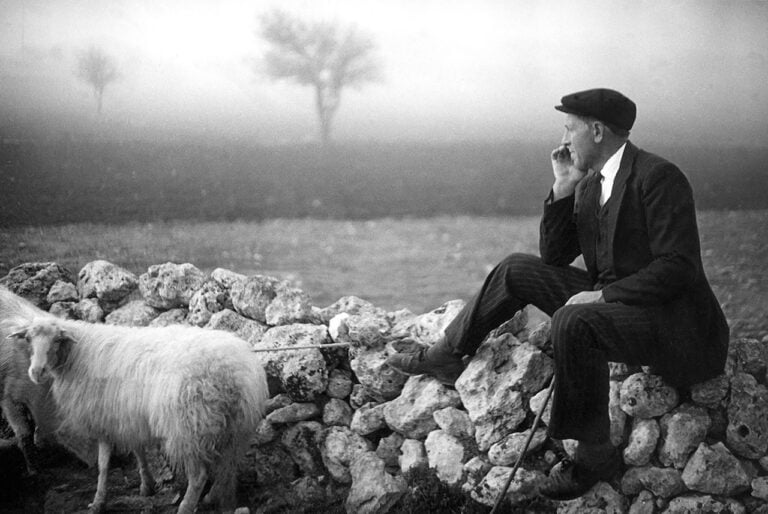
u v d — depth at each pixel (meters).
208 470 3.47
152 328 3.71
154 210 15.74
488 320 3.36
